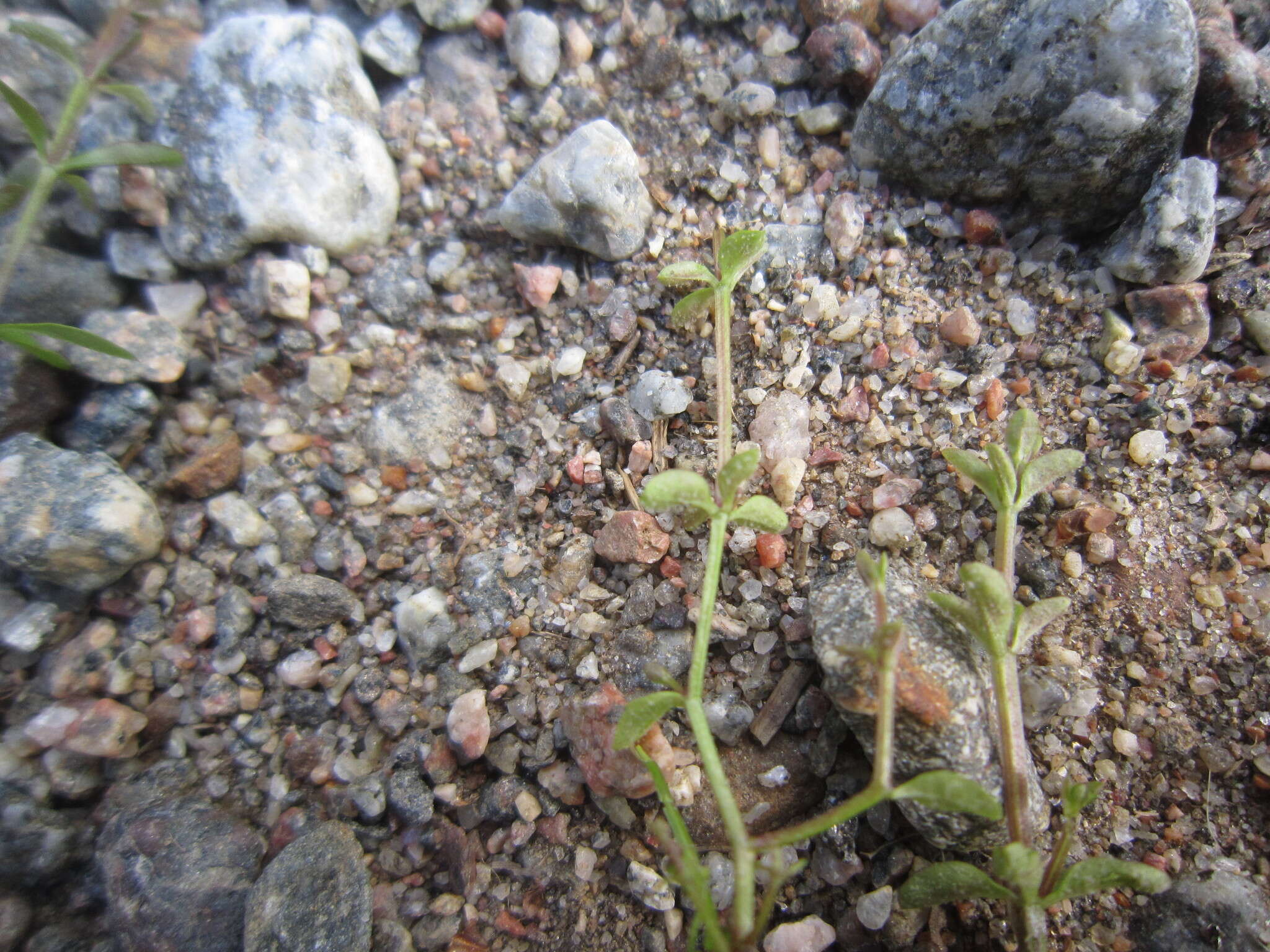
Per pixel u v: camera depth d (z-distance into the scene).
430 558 0.09
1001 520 0.08
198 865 0.08
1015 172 0.09
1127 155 0.09
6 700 0.09
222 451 0.09
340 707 0.09
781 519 0.07
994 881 0.07
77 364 0.09
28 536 0.08
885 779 0.06
